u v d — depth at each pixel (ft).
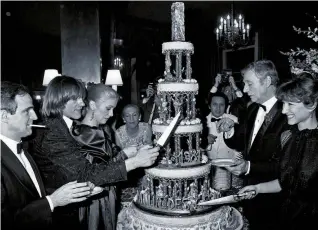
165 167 8.03
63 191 5.61
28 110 5.66
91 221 7.16
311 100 6.14
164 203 8.30
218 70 35.60
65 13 25.08
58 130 6.52
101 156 7.20
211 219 8.02
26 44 36.24
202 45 35.94
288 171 6.47
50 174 6.61
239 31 23.56
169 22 35.68
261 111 9.00
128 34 35.63
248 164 8.32
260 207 8.27
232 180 12.23
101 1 26.58
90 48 25.40
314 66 8.07
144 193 8.80
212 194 8.64
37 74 37.86
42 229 5.43
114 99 7.52
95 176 6.47
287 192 6.53
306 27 25.54
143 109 20.02
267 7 28.53
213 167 11.15
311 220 6.07
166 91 7.82
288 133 6.92
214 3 31.99
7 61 35.19
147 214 8.12
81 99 6.94
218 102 12.67
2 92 5.38
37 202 5.45
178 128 7.81
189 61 8.39
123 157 7.70
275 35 28.48
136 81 37.78
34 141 6.91
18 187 5.37
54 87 6.74
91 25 25.26
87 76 25.50
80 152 6.72
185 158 8.59
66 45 25.38
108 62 29.86
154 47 37.88
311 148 6.15
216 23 33.14
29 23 33.81
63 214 6.77
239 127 11.91
